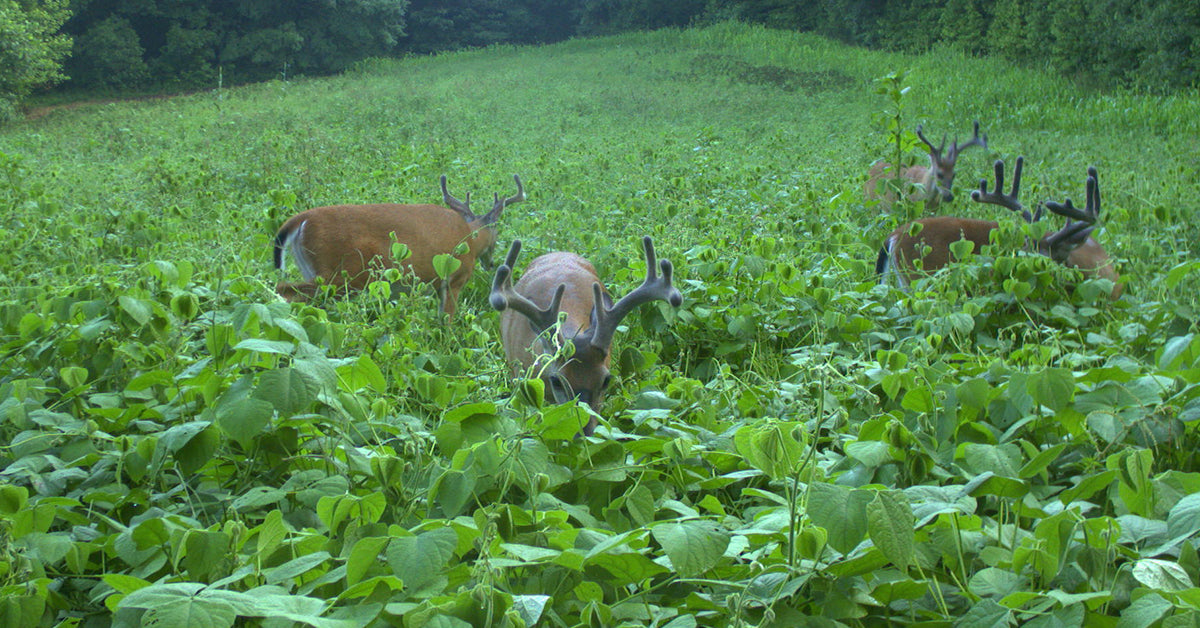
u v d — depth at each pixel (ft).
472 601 6.89
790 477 9.50
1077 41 99.50
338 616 7.00
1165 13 92.17
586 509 9.89
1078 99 85.15
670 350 19.92
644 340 19.49
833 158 52.90
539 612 6.79
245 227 28.35
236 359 10.85
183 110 94.53
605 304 17.65
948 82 92.27
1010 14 112.78
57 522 9.81
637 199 37.04
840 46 134.92
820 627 7.43
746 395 14.55
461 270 24.36
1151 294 20.88
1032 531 9.41
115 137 65.05
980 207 35.14
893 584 7.79
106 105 114.21
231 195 37.06
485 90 106.01
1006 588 7.75
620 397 15.29
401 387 13.70
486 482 9.55
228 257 23.04
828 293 19.20
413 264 22.79
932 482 9.86
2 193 34.14
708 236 28.17
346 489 9.63
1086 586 7.95
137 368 13.26
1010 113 79.10
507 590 7.93
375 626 7.27
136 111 95.66
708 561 7.54
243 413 9.09
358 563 7.46
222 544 7.52
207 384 10.28
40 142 60.54
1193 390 10.25
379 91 107.14
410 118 81.41
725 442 11.61
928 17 128.26
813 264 24.97
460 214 26.45
